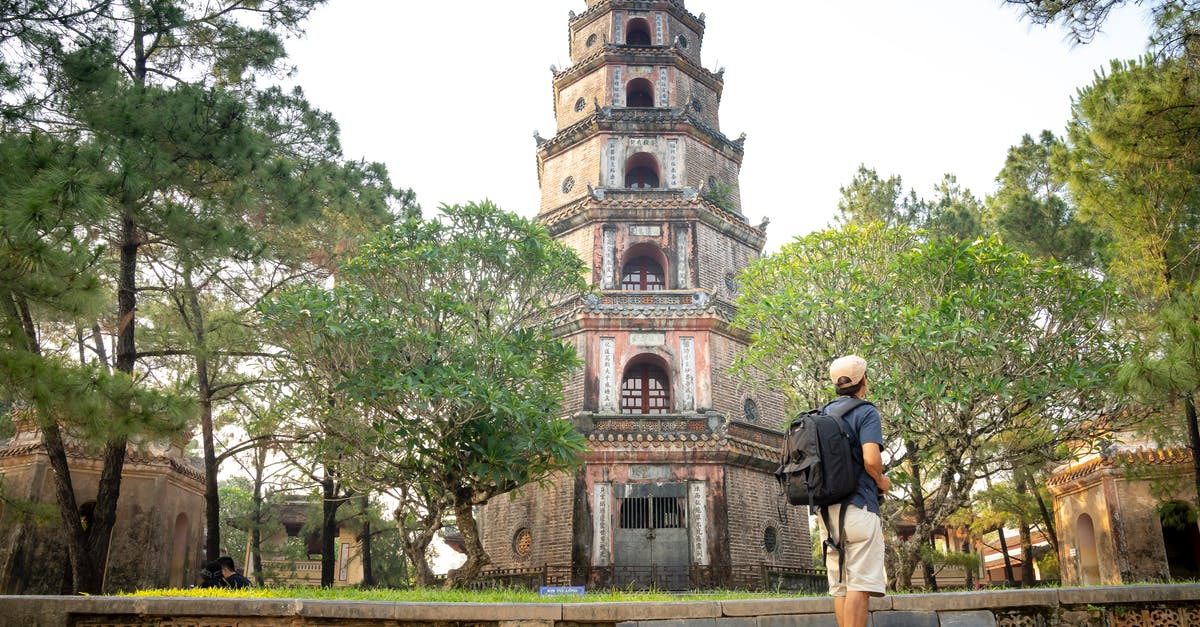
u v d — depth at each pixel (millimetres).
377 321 20750
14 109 15500
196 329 24297
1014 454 20000
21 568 23922
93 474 25438
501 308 23984
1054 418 20203
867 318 19781
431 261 22453
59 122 16938
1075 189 18516
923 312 19250
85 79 16312
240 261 17953
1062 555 28812
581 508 26266
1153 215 17188
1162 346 14188
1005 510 32156
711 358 28688
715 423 27406
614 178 32250
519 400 21000
